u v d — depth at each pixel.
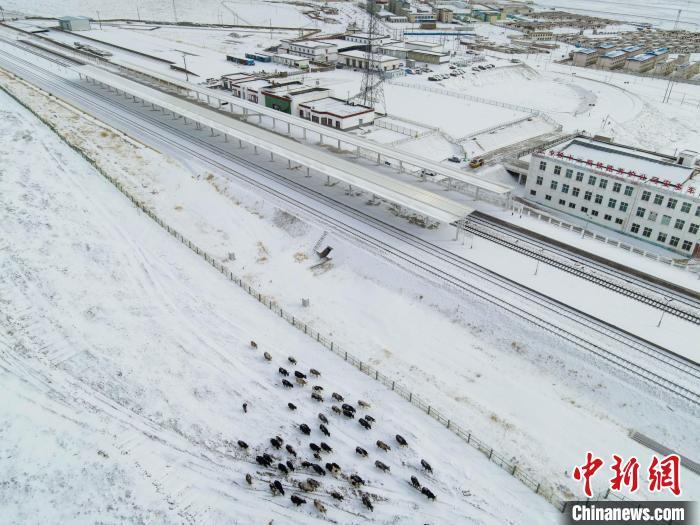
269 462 30.11
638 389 34.06
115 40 156.50
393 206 59.75
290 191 63.28
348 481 29.25
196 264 50.22
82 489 27.83
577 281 45.53
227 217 59.22
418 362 38.41
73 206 56.81
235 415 33.44
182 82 100.88
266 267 50.59
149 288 45.56
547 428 32.75
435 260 48.81
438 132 85.62
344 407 33.78
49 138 73.19
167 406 33.66
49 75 111.06
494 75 136.62
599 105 112.62
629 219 55.22
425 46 146.75
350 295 46.25
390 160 73.50
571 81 136.88
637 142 94.62
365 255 49.88
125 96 100.88
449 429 32.75
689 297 43.22
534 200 64.56
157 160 71.12
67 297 42.84
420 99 110.25
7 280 43.62
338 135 72.94
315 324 42.59
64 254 48.25
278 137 73.25
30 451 29.56
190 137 80.94
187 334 40.34
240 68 129.12
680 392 33.44
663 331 39.03
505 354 38.69
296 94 94.38
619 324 39.81
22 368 35.41
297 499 27.75
